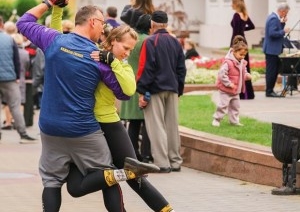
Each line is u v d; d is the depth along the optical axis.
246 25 22.41
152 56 14.34
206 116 18.36
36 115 25.62
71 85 9.04
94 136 9.12
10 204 12.18
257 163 13.47
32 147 18.89
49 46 9.16
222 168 14.28
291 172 12.34
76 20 9.27
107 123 9.32
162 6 49.75
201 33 48.50
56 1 9.53
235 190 12.97
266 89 23.02
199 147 14.84
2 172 15.20
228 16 46.50
